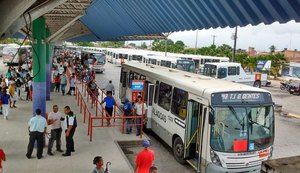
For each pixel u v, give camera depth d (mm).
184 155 11914
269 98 11320
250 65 62375
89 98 24125
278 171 2605
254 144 10891
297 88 37938
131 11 15516
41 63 13109
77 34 37469
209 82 12812
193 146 11945
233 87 11445
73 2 13367
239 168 10719
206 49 79562
